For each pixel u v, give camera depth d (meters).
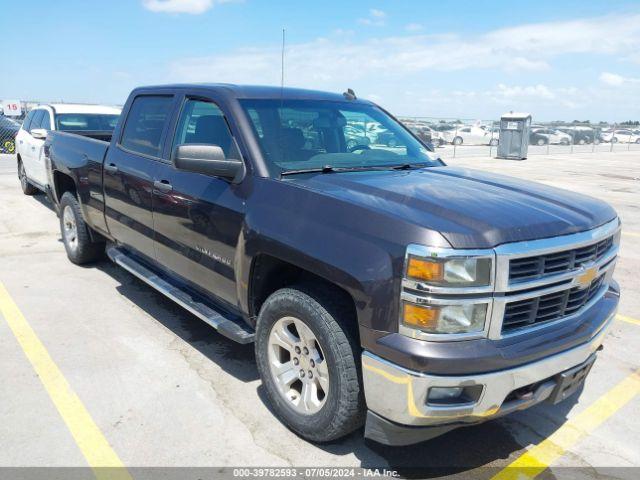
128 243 4.86
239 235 3.33
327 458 3.02
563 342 2.74
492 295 2.51
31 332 4.48
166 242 4.18
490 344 2.55
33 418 3.29
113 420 3.29
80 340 4.35
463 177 3.68
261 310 3.28
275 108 3.87
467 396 2.57
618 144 42.12
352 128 4.20
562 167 21.02
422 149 4.47
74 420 3.28
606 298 3.31
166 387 3.69
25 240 7.35
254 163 3.42
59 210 6.40
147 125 4.62
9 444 3.04
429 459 3.06
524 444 3.25
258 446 3.10
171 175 4.04
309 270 2.88
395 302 2.55
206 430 3.22
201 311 3.83
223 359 4.11
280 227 3.05
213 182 3.63
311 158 3.67
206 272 3.76
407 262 2.51
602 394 3.86
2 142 19.02
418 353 2.47
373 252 2.62
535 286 2.63
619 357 4.43
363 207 2.78
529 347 2.62
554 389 2.86
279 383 3.24
